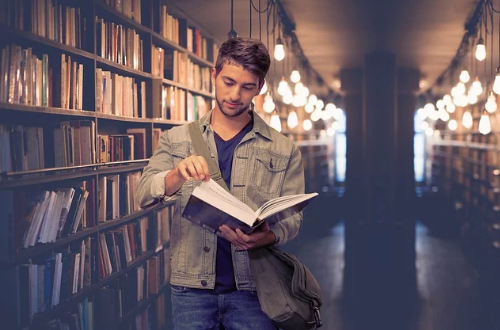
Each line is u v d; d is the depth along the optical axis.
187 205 1.61
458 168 14.45
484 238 8.88
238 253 1.83
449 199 14.79
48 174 3.19
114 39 4.08
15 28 2.76
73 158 3.46
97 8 3.90
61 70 3.26
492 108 6.39
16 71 2.79
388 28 7.80
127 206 4.15
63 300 3.17
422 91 16.92
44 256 3.11
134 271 4.23
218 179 1.81
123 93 4.22
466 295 5.56
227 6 6.18
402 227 10.34
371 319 4.80
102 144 3.83
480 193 11.25
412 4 6.41
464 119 7.73
